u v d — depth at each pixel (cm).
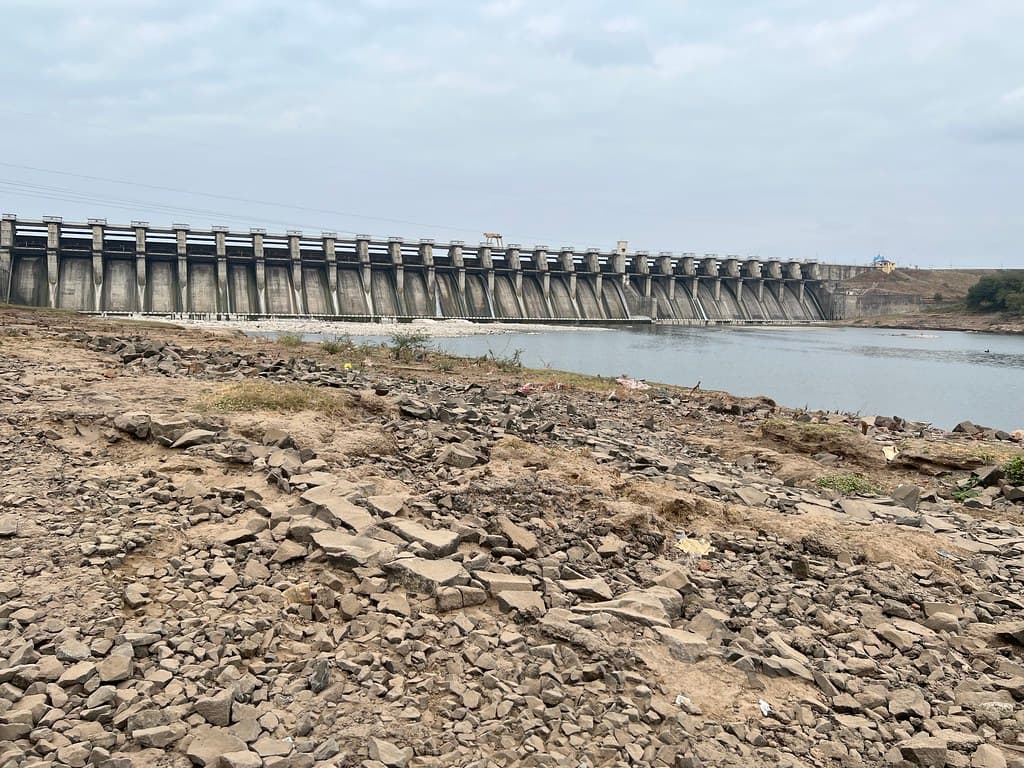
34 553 891
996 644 1016
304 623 832
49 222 11025
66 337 3052
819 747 726
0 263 10819
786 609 1041
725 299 18300
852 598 1112
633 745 675
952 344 12275
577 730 687
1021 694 872
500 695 727
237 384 1975
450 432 1688
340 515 1052
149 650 732
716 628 926
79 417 1448
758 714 765
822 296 19925
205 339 4388
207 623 787
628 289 16775
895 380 6888
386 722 663
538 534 1153
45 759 568
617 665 801
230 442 1384
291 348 4147
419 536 1014
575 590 973
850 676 877
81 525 980
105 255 11669
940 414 5050
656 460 1798
